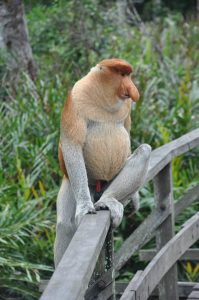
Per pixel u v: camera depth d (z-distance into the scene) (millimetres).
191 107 14000
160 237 8602
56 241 7328
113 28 18188
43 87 13172
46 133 12250
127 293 6602
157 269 7363
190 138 9109
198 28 21516
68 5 17297
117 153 6934
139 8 30562
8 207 10125
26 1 20266
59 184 11594
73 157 6758
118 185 6832
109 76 6715
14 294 10398
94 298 6055
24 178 10867
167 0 29375
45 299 4164
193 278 10883
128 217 11430
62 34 17141
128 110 7043
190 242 8570
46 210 10766
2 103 13328
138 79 14461
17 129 12055
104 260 6105
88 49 16578
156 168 7598
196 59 18531
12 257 10070
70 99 6816
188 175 12258
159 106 14195
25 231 10453
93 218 5887
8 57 14797
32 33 17641
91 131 6840
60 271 4574
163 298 8656
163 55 18297
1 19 14828
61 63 16281
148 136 12570
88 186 7301
